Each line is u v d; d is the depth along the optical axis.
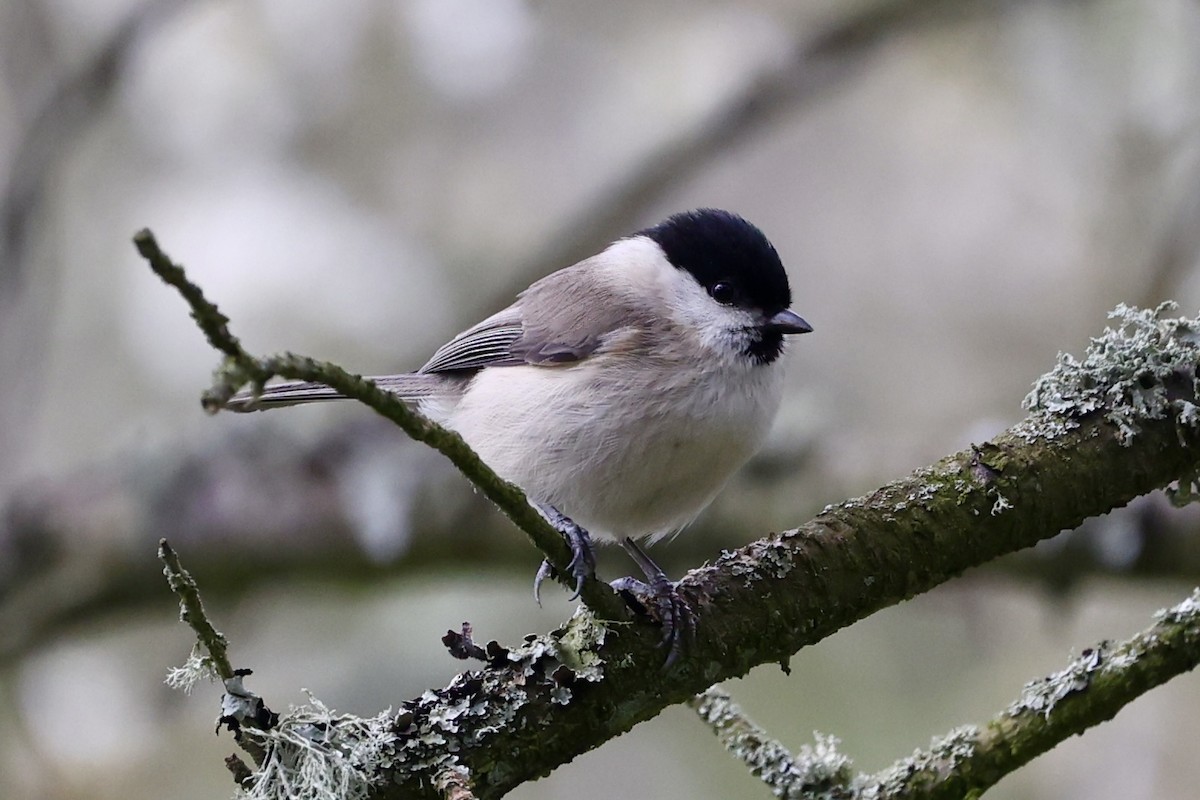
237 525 10.37
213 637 4.54
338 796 4.56
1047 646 10.12
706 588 5.27
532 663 4.99
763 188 11.73
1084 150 10.89
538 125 11.12
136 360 10.86
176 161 10.91
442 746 4.75
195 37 10.88
